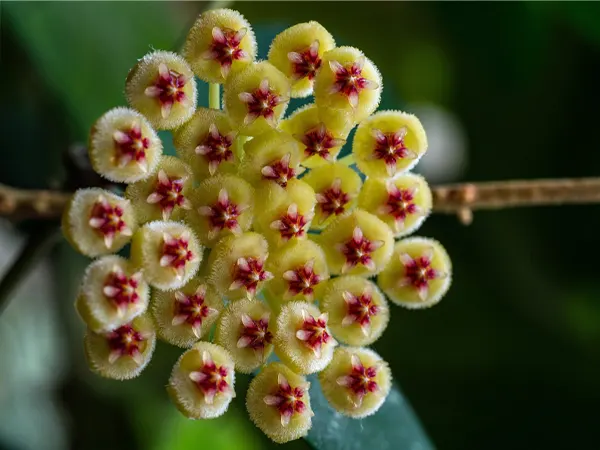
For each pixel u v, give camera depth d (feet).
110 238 0.69
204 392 0.70
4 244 1.07
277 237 0.71
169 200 0.71
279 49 0.73
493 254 1.14
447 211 0.84
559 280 1.13
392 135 0.73
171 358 1.08
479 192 0.83
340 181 0.73
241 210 0.71
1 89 1.02
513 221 1.14
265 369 0.72
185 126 0.72
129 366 0.71
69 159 0.80
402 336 1.13
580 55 1.10
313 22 0.73
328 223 0.74
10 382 1.11
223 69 0.72
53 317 1.11
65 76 0.92
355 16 1.15
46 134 1.03
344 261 0.73
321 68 0.72
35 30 0.92
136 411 1.08
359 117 0.73
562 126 1.13
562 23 1.07
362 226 0.73
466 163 1.17
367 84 0.72
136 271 0.70
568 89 1.12
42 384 1.12
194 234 0.71
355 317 0.72
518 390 1.12
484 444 1.10
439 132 1.18
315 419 0.81
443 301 1.14
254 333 0.71
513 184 0.83
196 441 1.01
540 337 1.12
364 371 0.73
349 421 0.82
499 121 1.15
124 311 0.69
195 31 0.72
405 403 0.85
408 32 1.15
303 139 0.72
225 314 0.71
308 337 0.71
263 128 0.72
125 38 0.95
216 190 0.71
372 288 0.73
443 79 1.16
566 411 1.10
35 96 1.03
